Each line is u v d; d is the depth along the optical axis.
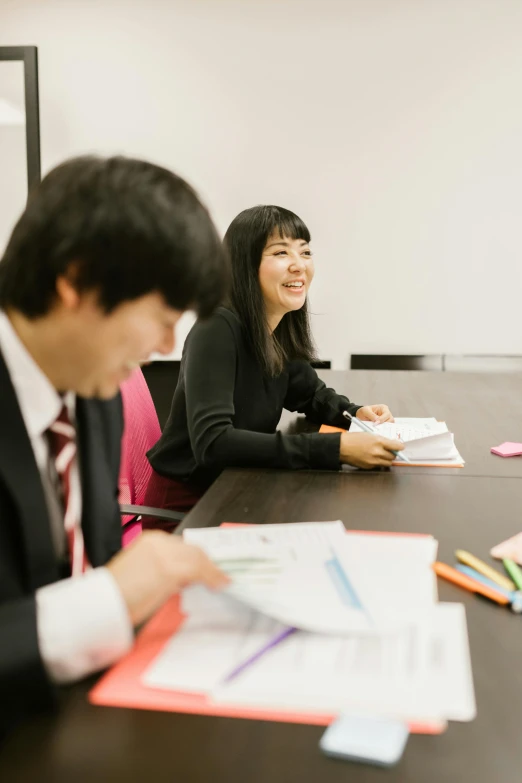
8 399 0.64
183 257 0.60
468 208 3.36
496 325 3.43
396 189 3.38
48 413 0.70
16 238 0.62
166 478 1.52
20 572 0.64
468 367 3.30
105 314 0.60
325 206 3.43
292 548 0.78
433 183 3.37
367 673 0.56
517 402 1.99
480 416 1.78
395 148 3.36
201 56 3.39
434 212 3.38
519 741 0.50
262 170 3.44
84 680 0.58
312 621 0.61
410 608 0.65
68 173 0.61
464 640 0.63
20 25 3.44
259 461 1.26
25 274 0.60
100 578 0.58
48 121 3.49
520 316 3.41
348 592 0.67
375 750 0.48
